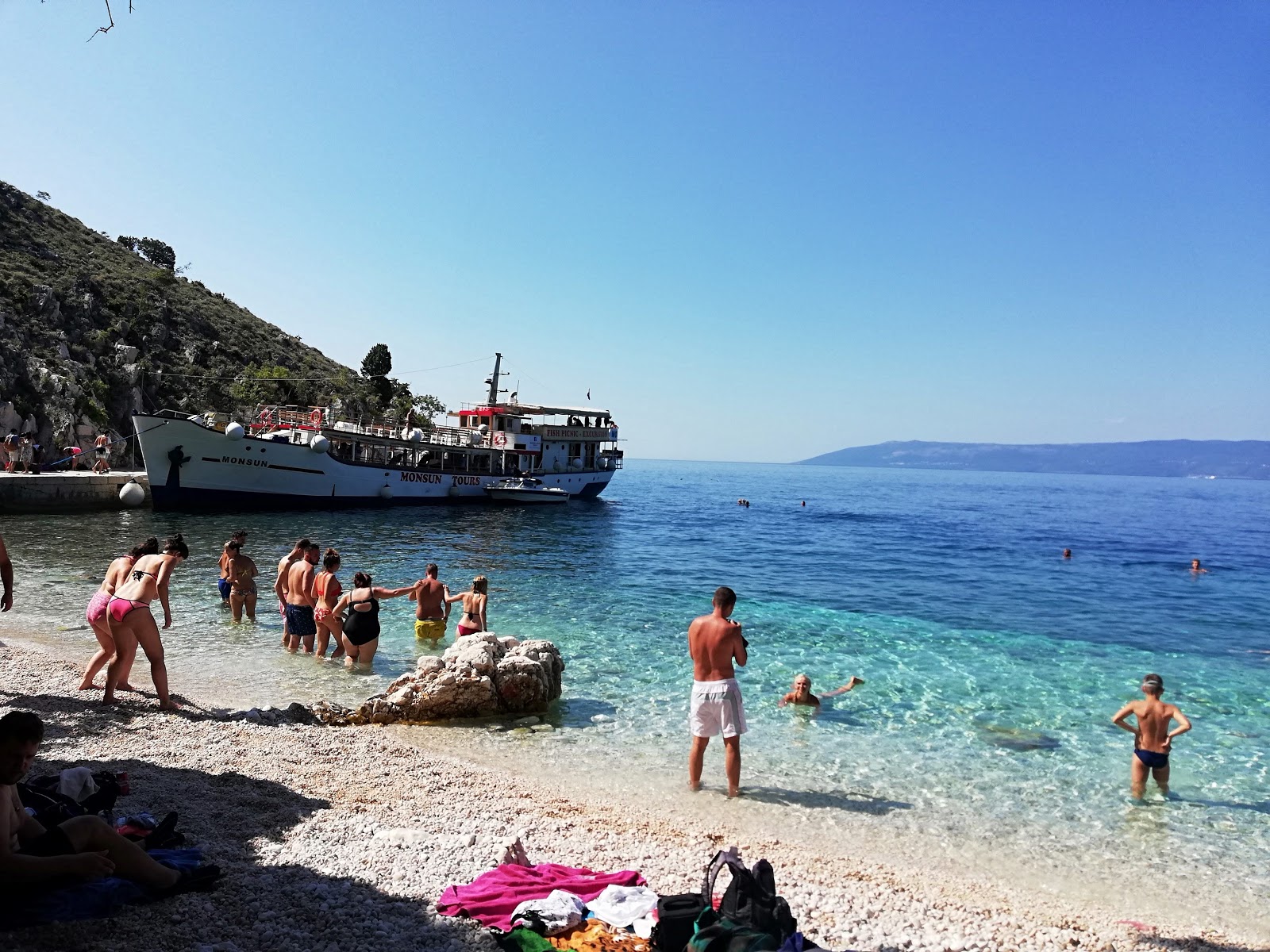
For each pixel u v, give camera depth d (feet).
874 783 29.01
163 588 31.30
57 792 16.37
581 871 18.28
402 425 260.42
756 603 69.67
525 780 27.30
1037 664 49.39
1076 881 21.93
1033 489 557.33
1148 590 86.33
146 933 13.29
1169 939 18.16
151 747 26.17
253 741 27.81
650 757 30.76
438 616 48.29
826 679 44.21
